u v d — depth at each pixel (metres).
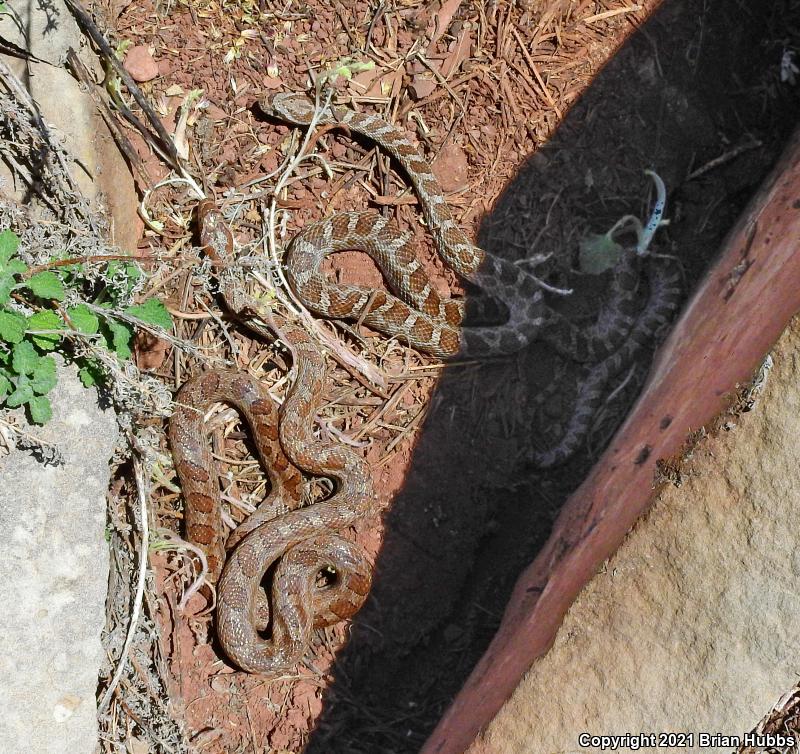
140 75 1.25
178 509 1.22
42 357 1.13
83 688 1.13
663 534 1.09
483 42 1.30
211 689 1.20
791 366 1.08
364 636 1.23
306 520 1.21
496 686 1.13
